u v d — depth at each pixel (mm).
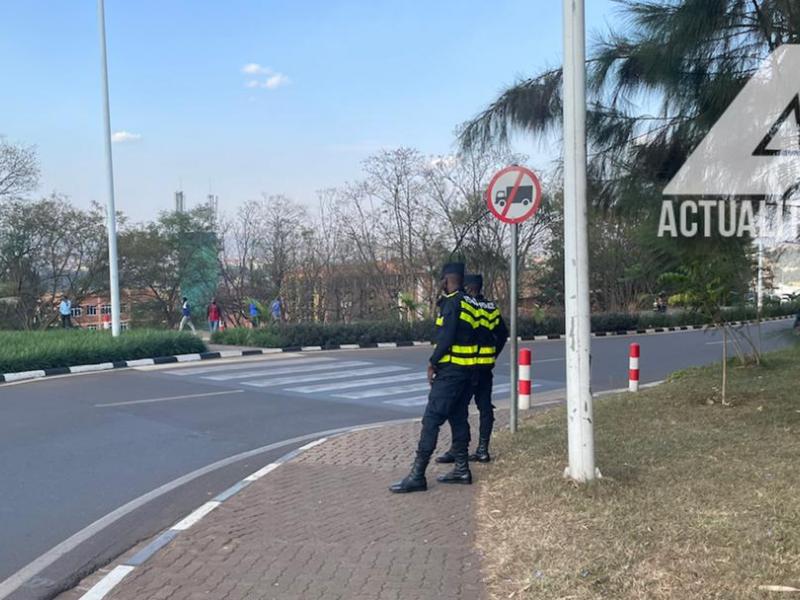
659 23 6098
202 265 41312
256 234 38688
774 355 13281
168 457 7551
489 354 6277
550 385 13805
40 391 12602
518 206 7570
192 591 3961
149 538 5066
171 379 14430
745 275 7457
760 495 4703
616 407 8695
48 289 37562
